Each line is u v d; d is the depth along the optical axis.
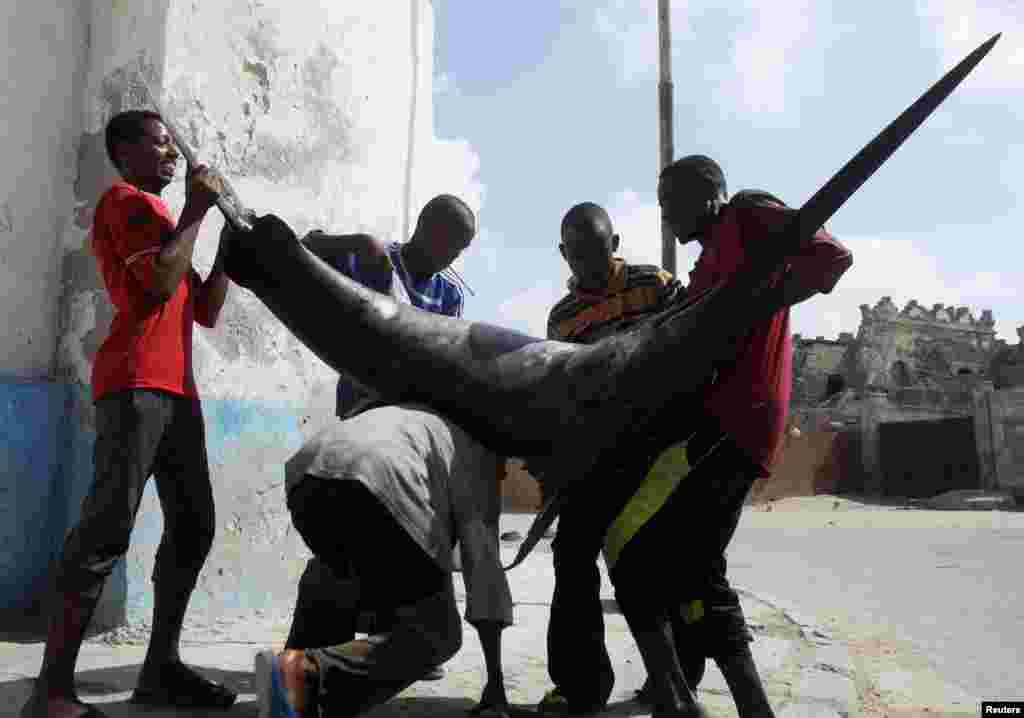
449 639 2.23
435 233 3.29
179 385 2.77
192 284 2.98
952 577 8.00
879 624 5.30
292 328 2.42
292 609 4.38
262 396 4.32
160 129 2.86
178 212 4.05
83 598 2.52
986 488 24.80
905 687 3.60
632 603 2.40
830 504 25.14
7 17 4.09
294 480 2.20
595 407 2.29
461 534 2.38
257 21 4.39
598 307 3.25
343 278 2.42
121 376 2.64
